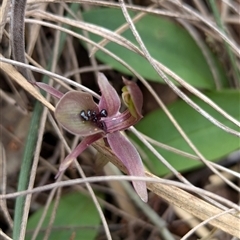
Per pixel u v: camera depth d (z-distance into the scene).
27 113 0.16
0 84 0.17
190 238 0.17
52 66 0.16
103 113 0.11
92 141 0.11
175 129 0.17
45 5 0.17
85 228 0.15
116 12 0.18
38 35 0.17
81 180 0.11
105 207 0.17
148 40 0.18
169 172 0.16
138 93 0.10
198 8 0.19
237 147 0.16
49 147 0.17
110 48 0.17
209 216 0.13
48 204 0.14
